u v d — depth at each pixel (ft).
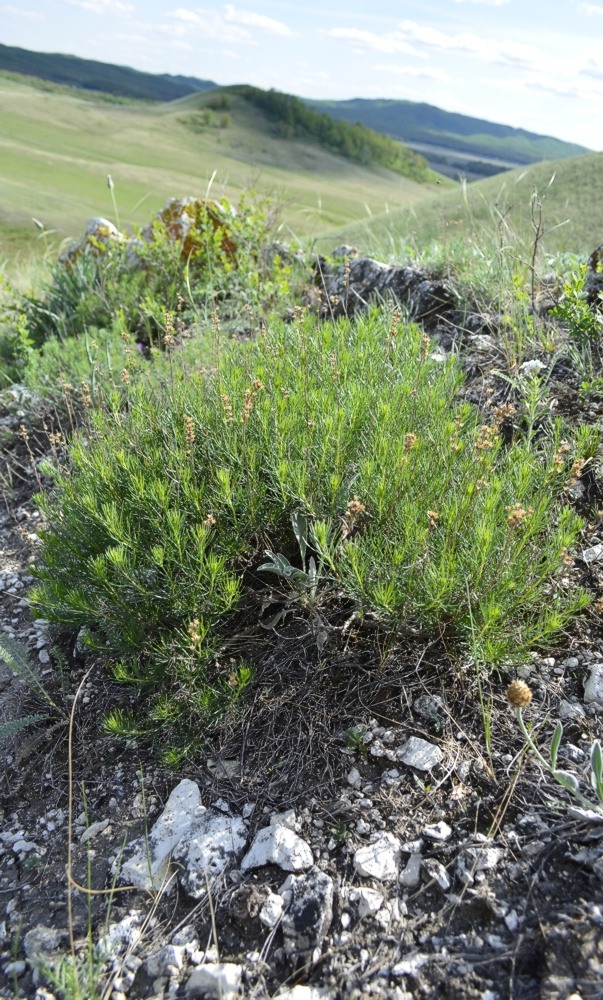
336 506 9.09
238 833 7.48
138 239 23.90
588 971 5.58
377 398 10.32
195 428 10.34
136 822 7.91
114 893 7.26
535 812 6.96
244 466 9.33
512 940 6.02
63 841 7.96
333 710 8.41
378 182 424.87
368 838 7.10
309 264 22.02
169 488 9.06
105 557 8.97
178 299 20.61
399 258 20.76
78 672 9.99
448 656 8.55
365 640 8.96
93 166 250.16
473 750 7.66
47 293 23.62
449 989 5.81
